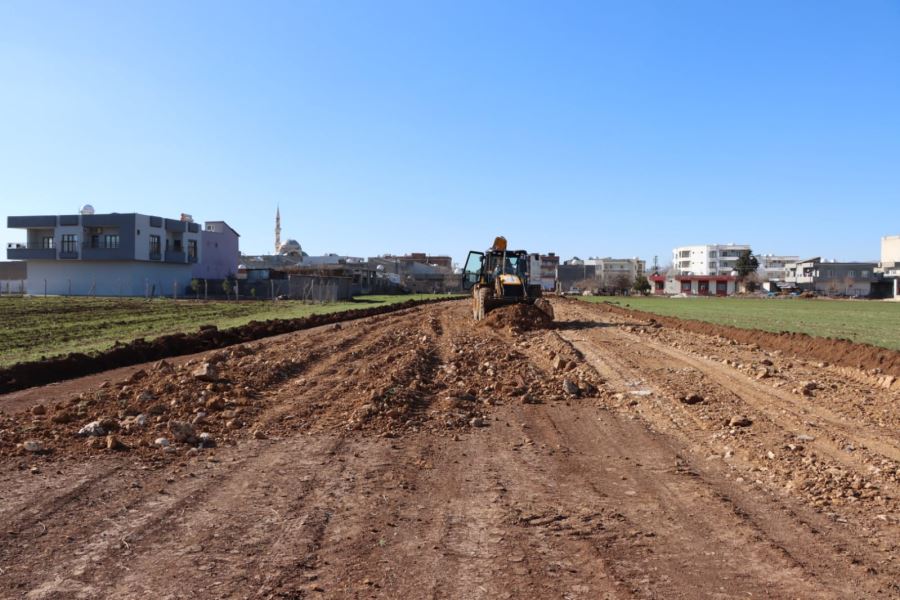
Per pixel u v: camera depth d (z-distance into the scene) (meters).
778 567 5.13
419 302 59.19
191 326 26.94
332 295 65.12
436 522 6.05
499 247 28.34
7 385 12.20
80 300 56.72
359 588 4.72
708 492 6.96
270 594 4.62
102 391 11.49
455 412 10.66
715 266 159.38
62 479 7.06
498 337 22.86
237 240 93.69
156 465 7.64
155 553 5.28
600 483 7.30
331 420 10.02
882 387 13.59
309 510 6.28
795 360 18.48
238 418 9.88
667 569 5.09
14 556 5.20
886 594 4.69
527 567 5.10
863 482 7.18
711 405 11.45
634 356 18.09
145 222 75.50
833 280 114.00
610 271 163.88
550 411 11.09
